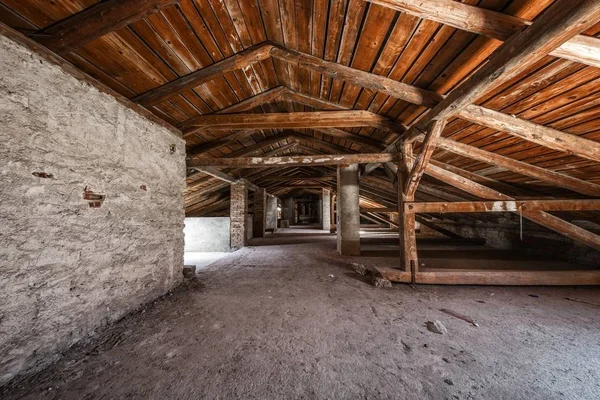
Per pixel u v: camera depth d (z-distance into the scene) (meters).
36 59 1.65
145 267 2.72
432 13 1.54
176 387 1.45
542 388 1.43
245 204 7.51
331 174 9.28
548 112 2.26
